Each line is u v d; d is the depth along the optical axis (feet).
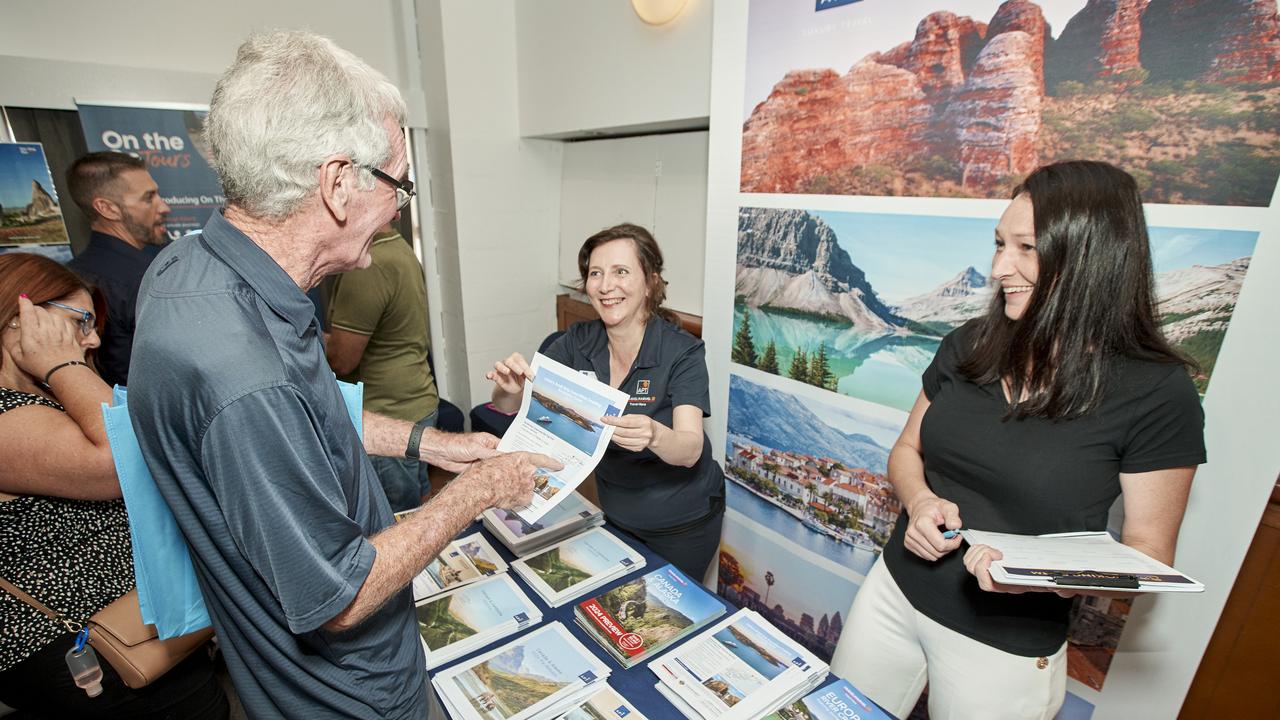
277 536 1.96
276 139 2.07
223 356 1.92
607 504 5.34
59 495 3.25
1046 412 3.08
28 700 3.49
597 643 3.50
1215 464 3.55
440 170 9.61
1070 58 3.65
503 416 9.23
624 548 4.34
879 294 4.81
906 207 4.53
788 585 6.12
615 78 7.43
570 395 4.04
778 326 5.62
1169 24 3.30
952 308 4.40
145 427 2.05
